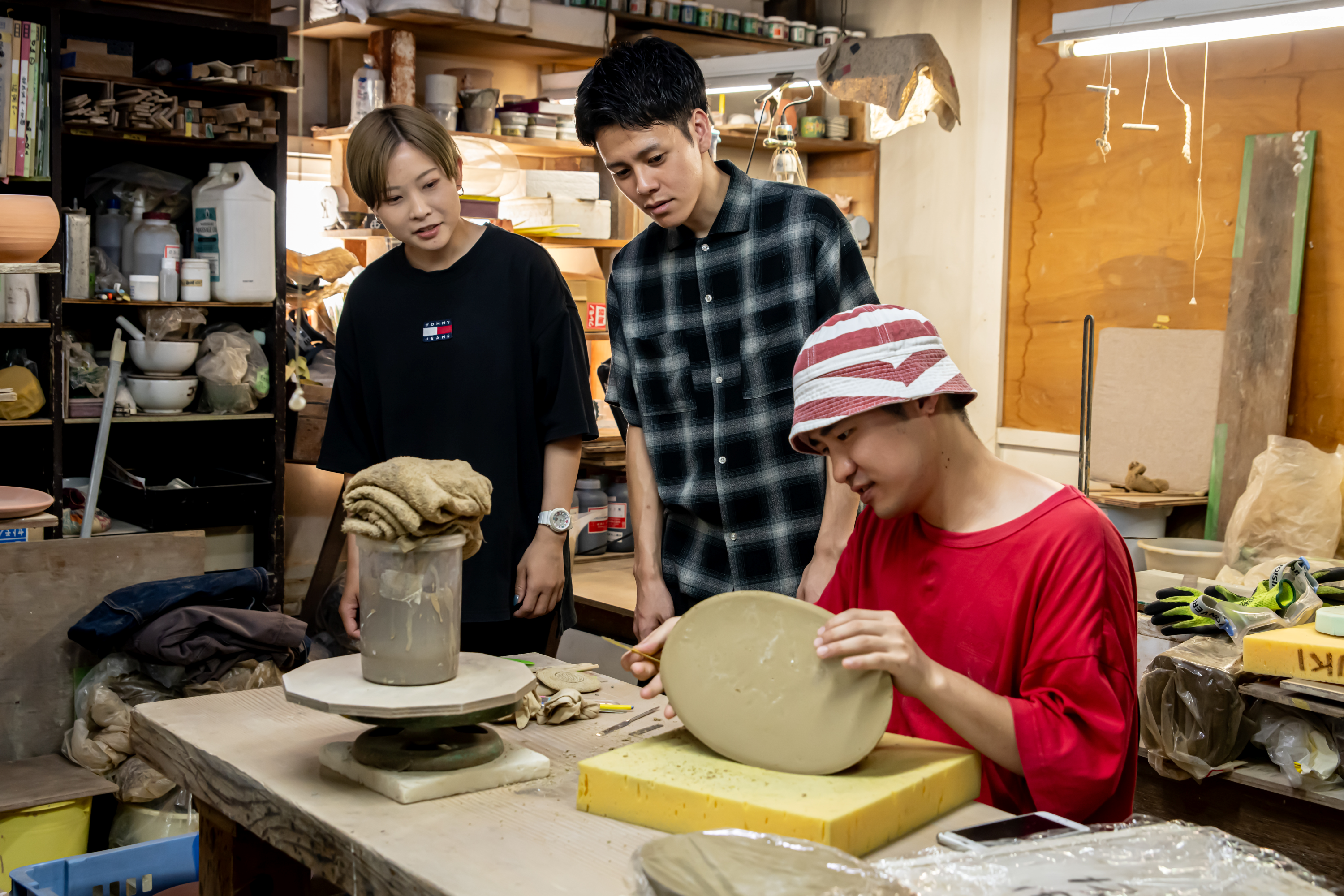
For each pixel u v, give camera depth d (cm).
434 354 212
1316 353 388
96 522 322
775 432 195
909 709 136
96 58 306
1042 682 122
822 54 350
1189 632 246
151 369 331
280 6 360
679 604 210
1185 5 295
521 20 388
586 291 424
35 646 247
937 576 133
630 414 210
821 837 97
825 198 192
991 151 478
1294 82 389
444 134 204
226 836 138
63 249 306
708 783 106
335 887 171
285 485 371
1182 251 421
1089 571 123
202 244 341
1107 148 385
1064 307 460
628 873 98
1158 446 421
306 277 362
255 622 253
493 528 212
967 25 483
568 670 159
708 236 194
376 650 120
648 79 171
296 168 383
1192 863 92
